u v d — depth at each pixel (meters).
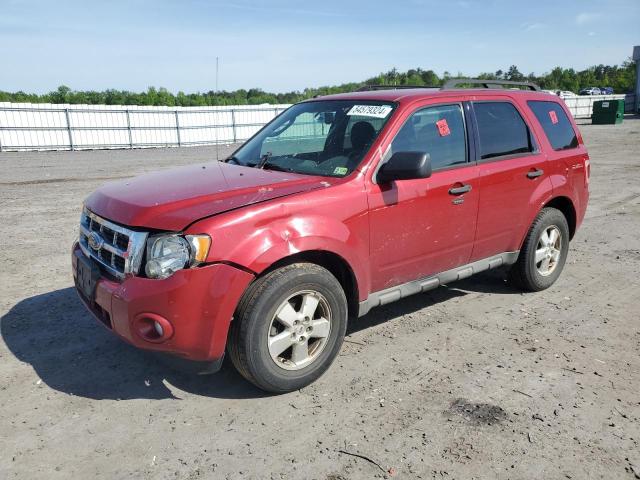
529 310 5.09
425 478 2.84
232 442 3.13
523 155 5.07
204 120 30.34
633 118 40.00
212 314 3.20
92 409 3.45
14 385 3.72
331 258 3.81
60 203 10.73
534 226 5.24
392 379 3.83
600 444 3.12
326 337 3.73
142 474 2.86
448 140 4.46
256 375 3.43
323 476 2.85
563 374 3.90
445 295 5.48
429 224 4.26
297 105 5.06
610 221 8.87
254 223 3.31
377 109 4.29
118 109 27.31
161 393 3.64
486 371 3.94
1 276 5.97
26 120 25.00
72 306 5.09
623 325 4.76
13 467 2.90
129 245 3.26
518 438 3.16
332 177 3.88
